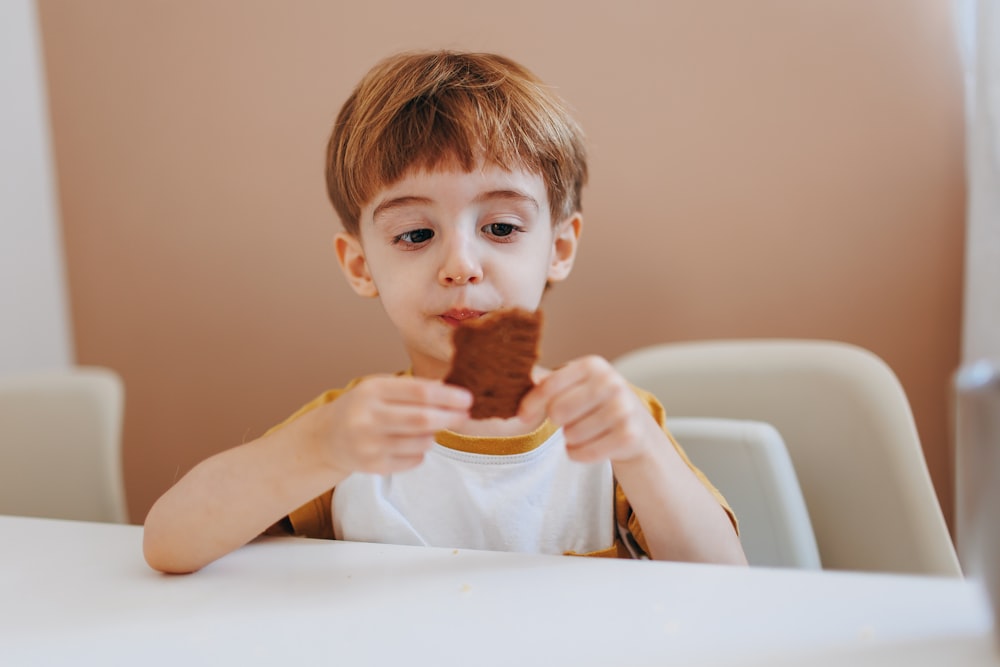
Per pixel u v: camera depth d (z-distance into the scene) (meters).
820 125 1.31
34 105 1.66
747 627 0.45
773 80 1.32
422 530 0.82
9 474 1.26
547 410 0.60
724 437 0.88
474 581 0.54
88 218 1.68
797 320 1.35
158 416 1.68
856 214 1.31
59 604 0.53
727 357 1.00
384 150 0.77
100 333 1.70
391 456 0.56
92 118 1.65
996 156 1.07
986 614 0.41
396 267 0.78
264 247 1.57
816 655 0.42
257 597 0.53
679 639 0.44
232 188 1.58
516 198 0.78
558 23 1.39
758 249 1.35
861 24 1.27
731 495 0.87
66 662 0.46
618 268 1.41
